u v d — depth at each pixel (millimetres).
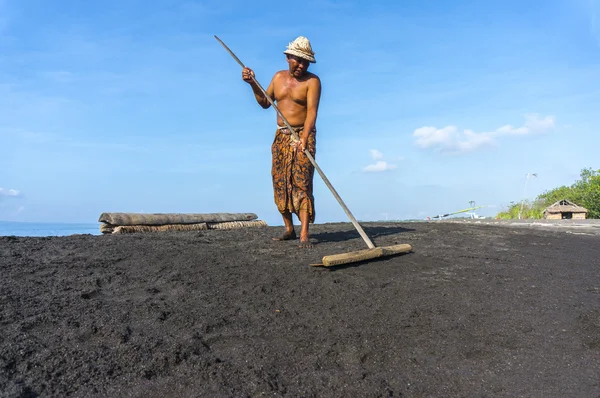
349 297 4164
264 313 3775
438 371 2934
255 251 5887
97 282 4465
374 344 3271
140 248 5922
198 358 2971
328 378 2789
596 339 3385
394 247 5719
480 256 5922
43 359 2885
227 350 3141
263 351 3117
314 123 5973
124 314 3631
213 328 3465
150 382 2715
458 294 4324
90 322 3453
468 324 3645
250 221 10555
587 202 33500
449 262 5508
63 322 3441
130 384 2689
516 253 6305
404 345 3283
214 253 5719
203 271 4887
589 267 5629
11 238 6609
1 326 3332
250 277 4688
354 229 8516
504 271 5207
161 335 3303
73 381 2695
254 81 6270
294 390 2664
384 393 2648
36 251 5656
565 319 3770
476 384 2787
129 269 4965
